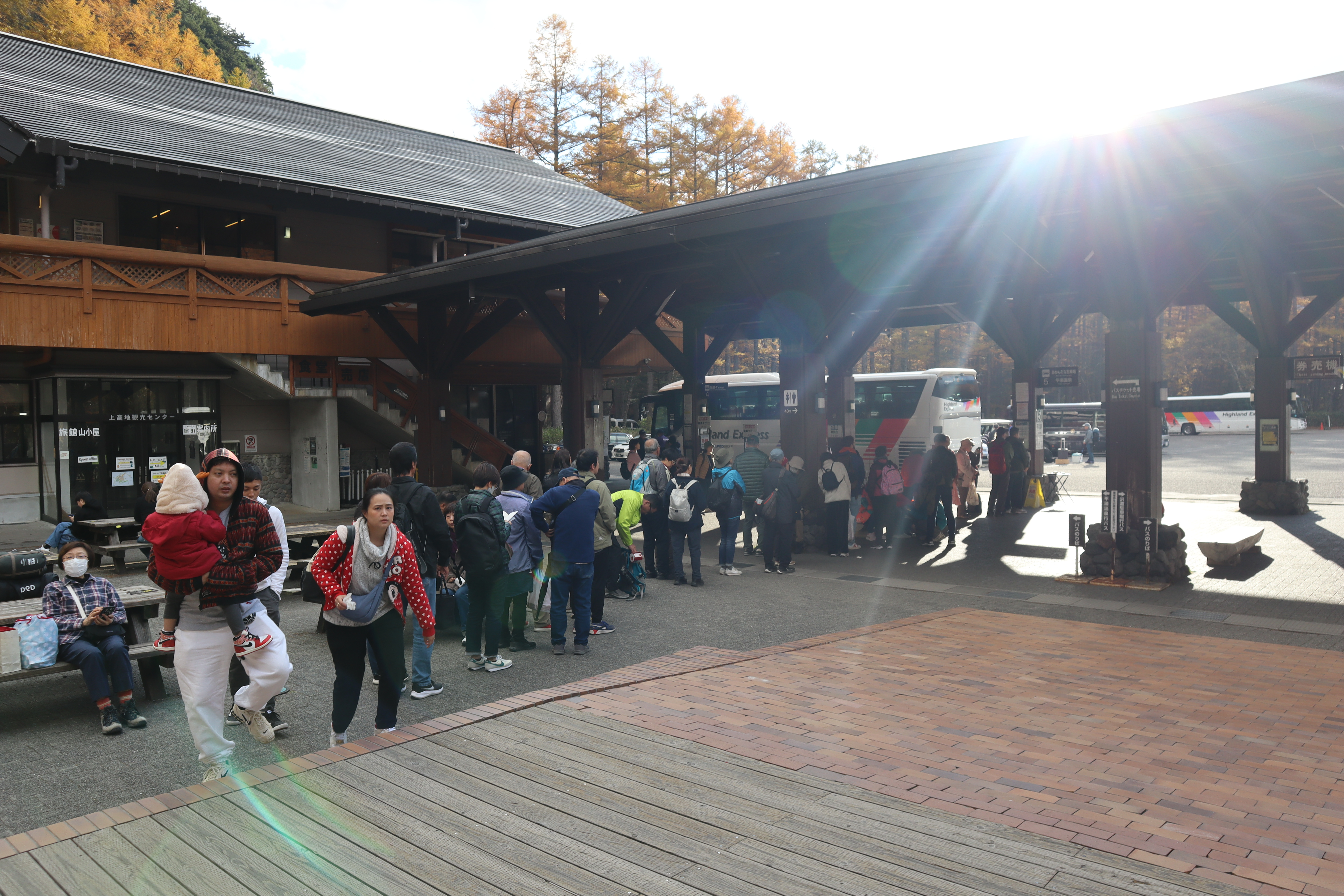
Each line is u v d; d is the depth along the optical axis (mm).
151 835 3779
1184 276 10555
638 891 3234
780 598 10430
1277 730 5293
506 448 21250
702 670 6789
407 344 18438
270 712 5965
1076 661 7105
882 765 4598
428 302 17703
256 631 4809
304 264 20422
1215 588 10555
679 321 27062
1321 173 9203
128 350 16406
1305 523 16328
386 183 20469
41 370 17094
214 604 4738
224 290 17438
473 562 7211
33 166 15922
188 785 5172
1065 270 15977
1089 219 10734
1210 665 6957
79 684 7402
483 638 7648
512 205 22547
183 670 4793
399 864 3480
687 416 23172
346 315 19047
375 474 6723
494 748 4844
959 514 17266
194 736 4816
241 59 45219
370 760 4648
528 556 7812
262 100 26391
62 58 23000
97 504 13812
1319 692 6145
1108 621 8906
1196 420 53719
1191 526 16469
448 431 18453
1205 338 69250
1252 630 8398
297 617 9906
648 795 4164
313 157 20828
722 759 4676
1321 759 4777
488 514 7301
